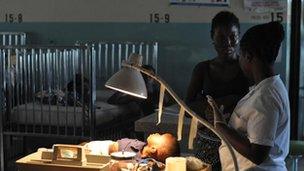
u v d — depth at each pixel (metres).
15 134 4.16
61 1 5.03
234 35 2.74
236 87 2.73
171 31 4.76
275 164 2.07
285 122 2.04
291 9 4.47
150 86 4.09
